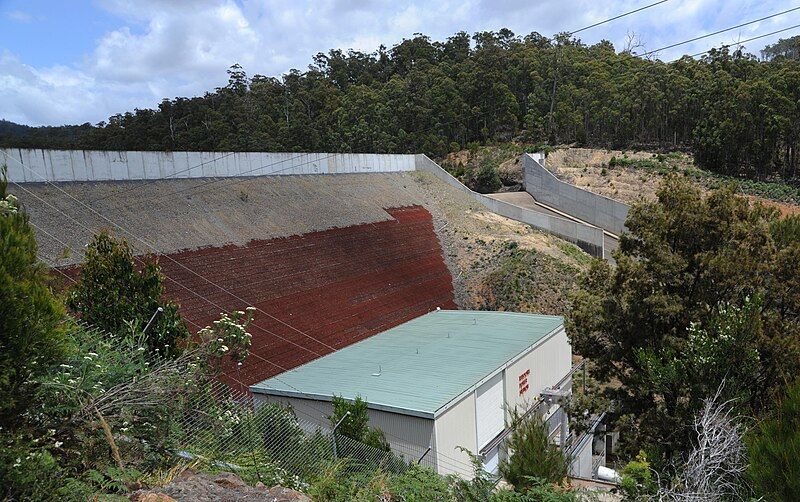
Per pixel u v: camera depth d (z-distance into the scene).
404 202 49.09
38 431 6.46
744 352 13.45
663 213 17.41
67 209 25.58
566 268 37.62
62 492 5.48
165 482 6.96
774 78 60.03
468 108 79.69
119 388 7.62
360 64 114.31
